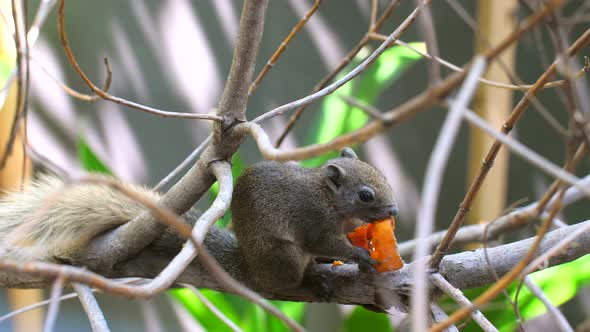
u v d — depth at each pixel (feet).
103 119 12.97
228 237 11.72
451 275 11.48
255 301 9.93
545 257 11.02
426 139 12.96
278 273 11.64
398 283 11.53
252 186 11.67
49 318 10.20
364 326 12.00
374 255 11.56
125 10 12.92
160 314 13.19
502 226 11.97
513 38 8.98
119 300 13.16
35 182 11.67
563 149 12.78
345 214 11.74
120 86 12.96
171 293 12.17
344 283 11.60
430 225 8.10
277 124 12.95
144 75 12.98
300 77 12.93
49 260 11.55
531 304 11.94
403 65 12.26
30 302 12.75
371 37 11.70
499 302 11.91
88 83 11.28
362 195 11.71
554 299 11.98
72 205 11.60
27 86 11.41
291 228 11.68
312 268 11.65
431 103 9.04
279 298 11.68
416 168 12.98
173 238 11.61
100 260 11.55
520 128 12.80
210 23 12.98
